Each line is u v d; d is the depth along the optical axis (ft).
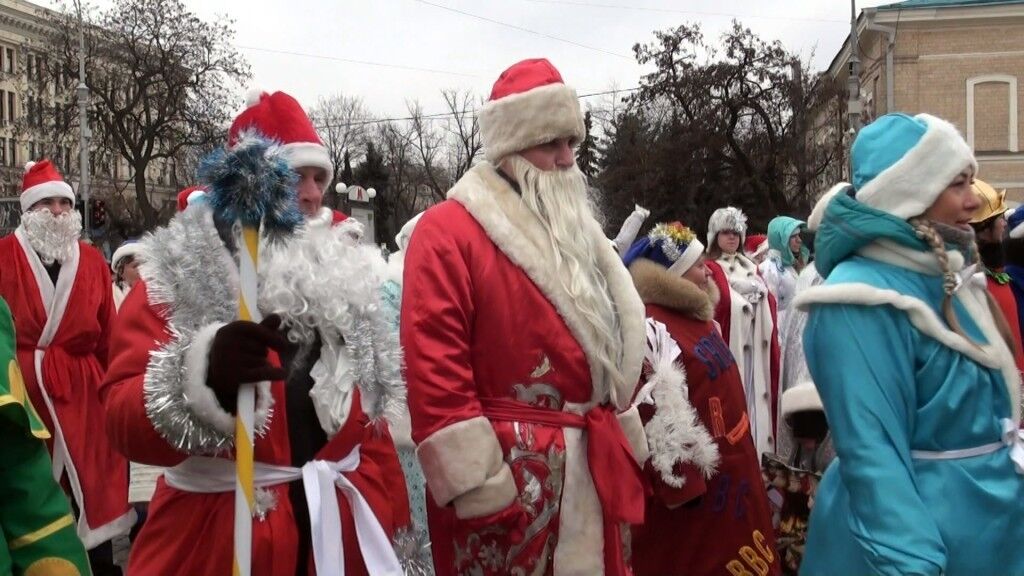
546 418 10.72
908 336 9.98
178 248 8.51
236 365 7.82
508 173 11.43
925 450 10.01
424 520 13.29
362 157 200.54
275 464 8.54
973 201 10.44
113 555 21.95
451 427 10.14
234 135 9.82
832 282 10.33
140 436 8.13
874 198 10.37
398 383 9.39
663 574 14.49
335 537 8.52
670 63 130.62
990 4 110.93
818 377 10.28
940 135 10.20
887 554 9.35
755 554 14.67
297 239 8.86
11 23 186.09
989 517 9.80
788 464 18.03
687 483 13.33
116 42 118.42
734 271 23.86
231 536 8.40
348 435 8.88
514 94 11.27
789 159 124.77
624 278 11.48
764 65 126.31
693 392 14.57
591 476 10.84
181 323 8.34
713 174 128.57
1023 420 10.75
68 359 20.36
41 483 7.86
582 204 11.51
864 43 122.21
